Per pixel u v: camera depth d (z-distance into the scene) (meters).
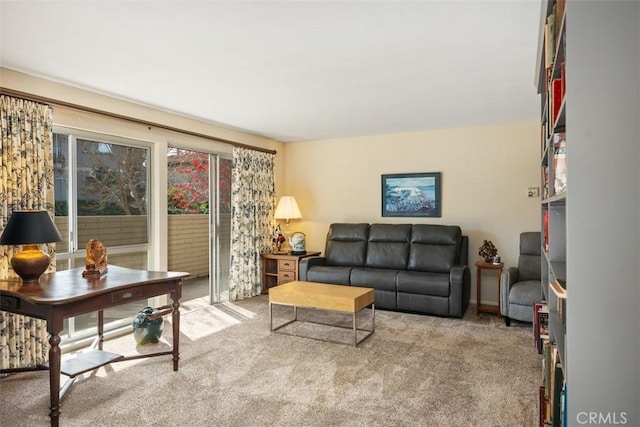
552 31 1.86
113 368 3.11
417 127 5.35
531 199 4.97
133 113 4.09
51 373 2.27
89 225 3.83
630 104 1.11
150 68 3.09
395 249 5.29
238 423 2.32
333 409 2.48
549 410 1.99
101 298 2.53
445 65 3.05
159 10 2.20
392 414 2.43
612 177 1.12
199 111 4.45
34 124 3.18
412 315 4.66
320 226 6.30
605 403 1.12
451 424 2.31
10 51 2.76
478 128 5.24
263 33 2.49
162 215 4.48
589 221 1.13
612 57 1.12
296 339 3.80
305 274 5.31
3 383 2.87
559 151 1.72
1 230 2.97
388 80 3.41
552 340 2.00
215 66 3.05
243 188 5.53
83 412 2.45
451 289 4.48
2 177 2.98
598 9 1.13
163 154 4.47
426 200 5.55
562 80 1.50
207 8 2.18
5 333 2.99
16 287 2.55
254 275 5.70
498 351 3.48
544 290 3.13
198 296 5.75
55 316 2.28
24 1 2.09
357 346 3.61
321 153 6.29
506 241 5.11
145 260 4.38
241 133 5.63
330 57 2.88
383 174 5.83
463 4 2.15
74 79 3.34
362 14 2.26
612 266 1.12
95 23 2.35
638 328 1.10
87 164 3.80
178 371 3.06
